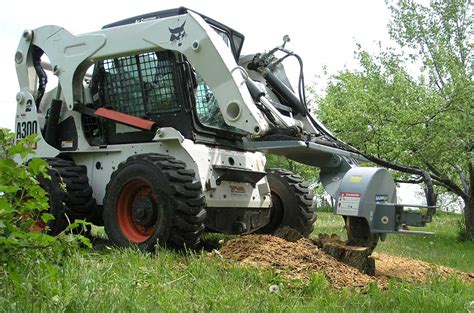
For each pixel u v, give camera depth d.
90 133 7.70
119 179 6.62
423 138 13.78
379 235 6.31
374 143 14.30
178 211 6.20
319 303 4.37
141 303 3.54
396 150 13.65
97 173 7.46
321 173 7.41
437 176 14.56
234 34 8.12
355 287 5.08
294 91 8.24
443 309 4.40
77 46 7.70
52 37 7.96
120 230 6.61
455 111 13.75
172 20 7.05
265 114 7.03
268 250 5.74
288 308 3.98
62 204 7.00
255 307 3.90
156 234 6.24
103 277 4.05
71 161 7.75
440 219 21.97
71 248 3.77
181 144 6.70
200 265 5.12
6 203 3.27
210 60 6.82
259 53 8.07
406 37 15.86
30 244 3.51
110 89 7.61
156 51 7.23
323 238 6.65
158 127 7.15
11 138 3.93
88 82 8.31
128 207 6.73
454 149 13.56
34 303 3.24
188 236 6.23
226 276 4.91
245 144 7.03
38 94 8.34
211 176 6.82
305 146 6.66
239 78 6.82
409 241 11.85
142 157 6.52
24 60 8.26
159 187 6.27
